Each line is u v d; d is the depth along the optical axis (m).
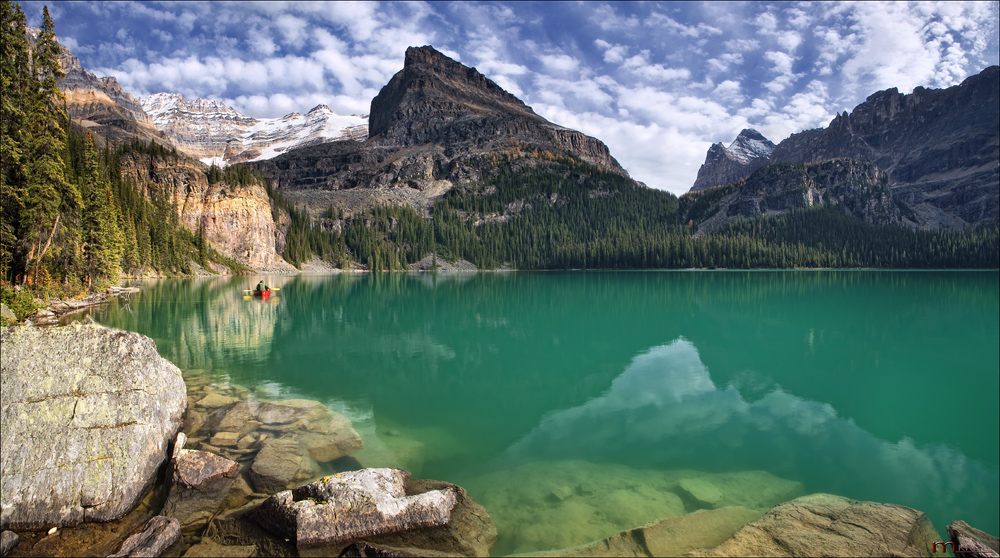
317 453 11.02
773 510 8.64
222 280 93.62
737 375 20.47
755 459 11.86
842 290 68.81
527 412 15.44
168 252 94.94
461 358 23.59
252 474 9.57
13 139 34.25
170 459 10.05
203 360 22.16
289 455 10.52
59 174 37.19
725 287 76.81
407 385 18.53
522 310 44.97
